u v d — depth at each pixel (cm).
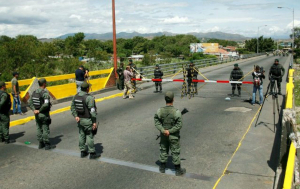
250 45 11156
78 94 656
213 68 3397
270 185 503
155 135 830
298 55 5866
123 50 12750
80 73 1356
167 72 2738
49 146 736
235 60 5181
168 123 545
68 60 3162
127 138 807
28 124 1010
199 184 526
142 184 532
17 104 1112
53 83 1967
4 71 2839
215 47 9388
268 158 620
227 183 516
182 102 1315
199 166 602
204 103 1282
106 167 614
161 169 580
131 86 1459
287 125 518
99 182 545
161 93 1612
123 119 1027
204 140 768
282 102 1232
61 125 973
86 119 650
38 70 2875
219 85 1898
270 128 845
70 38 9700
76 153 704
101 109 1209
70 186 532
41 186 535
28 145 775
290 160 401
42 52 3341
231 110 1120
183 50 10944
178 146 556
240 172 557
